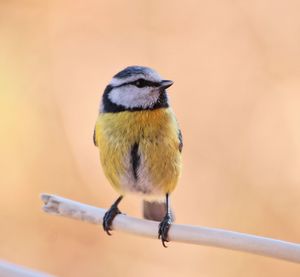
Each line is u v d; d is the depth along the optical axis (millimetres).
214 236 2865
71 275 3104
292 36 3152
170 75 3164
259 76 3150
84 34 3180
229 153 3129
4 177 3133
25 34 3176
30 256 3109
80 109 3158
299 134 3127
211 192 3117
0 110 3152
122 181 2951
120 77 2947
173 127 2947
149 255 3102
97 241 3104
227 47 3162
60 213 2906
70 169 3139
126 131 2941
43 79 3168
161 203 2980
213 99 3152
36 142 3146
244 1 3162
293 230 3100
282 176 3117
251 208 3109
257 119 3141
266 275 3090
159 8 3174
